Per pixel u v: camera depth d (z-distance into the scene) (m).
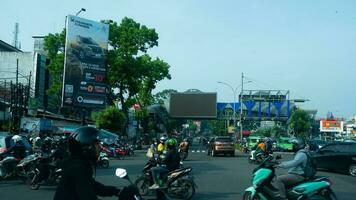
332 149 23.91
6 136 19.39
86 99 39.34
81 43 39.09
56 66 49.03
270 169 11.14
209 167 26.34
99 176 20.16
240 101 71.12
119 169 5.18
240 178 19.81
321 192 10.42
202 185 17.12
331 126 109.31
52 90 49.53
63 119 49.06
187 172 13.30
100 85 40.12
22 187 16.14
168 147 13.74
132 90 51.59
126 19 52.31
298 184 10.61
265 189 11.03
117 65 49.44
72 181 3.86
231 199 13.59
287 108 75.88
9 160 17.50
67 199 3.86
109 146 35.81
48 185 15.67
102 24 40.41
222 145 41.06
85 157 3.99
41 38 72.12
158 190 7.77
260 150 29.59
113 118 51.88
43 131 36.50
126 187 4.54
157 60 53.28
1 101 39.34
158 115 88.75
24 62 52.59
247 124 118.31
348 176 22.70
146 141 74.06
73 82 38.66
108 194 4.57
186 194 13.23
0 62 52.84
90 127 4.15
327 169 24.34
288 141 53.50
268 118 76.31
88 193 3.80
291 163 10.63
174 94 75.62
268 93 76.69
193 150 60.06
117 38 51.19
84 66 39.22
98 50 40.06
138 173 21.69
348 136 100.50
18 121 34.09
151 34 51.56
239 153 50.22
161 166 13.53
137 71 51.16
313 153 24.70
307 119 96.19
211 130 162.75
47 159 15.59
